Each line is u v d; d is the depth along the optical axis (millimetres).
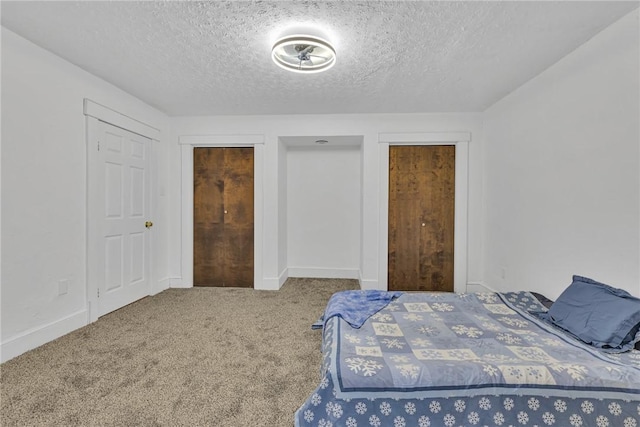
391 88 2750
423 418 1140
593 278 1905
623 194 1697
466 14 1688
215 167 3719
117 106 2775
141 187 3162
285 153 4078
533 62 2229
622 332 1415
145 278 3262
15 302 1960
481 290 3428
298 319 2656
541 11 1652
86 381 1697
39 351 2023
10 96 1916
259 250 3629
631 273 1659
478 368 1198
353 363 1254
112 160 2762
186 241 3668
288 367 1866
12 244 1941
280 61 2133
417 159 3559
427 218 3564
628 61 1657
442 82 2609
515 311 1918
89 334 2305
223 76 2516
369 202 3543
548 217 2322
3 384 1659
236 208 3717
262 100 3076
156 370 1819
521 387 1146
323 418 1158
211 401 1543
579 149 2008
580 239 2008
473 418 1133
